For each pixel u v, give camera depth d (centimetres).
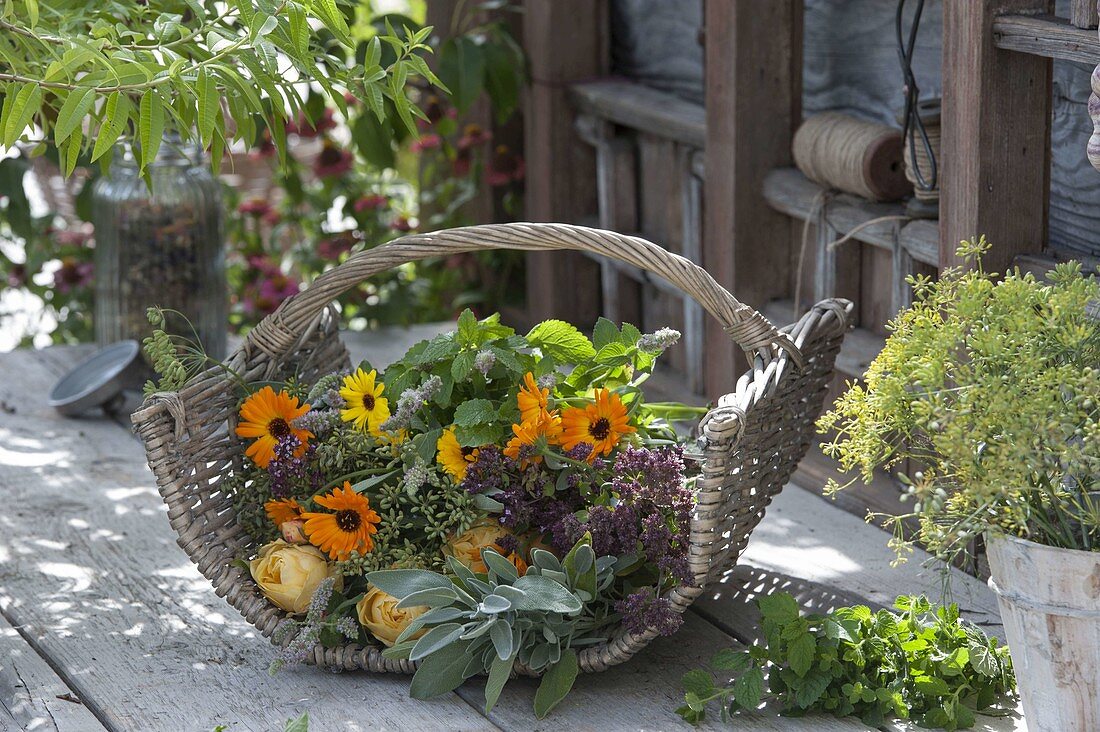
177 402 177
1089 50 188
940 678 174
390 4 618
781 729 172
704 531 168
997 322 159
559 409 186
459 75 345
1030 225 216
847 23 278
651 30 344
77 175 434
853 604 205
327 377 194
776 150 284
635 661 191
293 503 186
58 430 300
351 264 187
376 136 362
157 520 248
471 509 182
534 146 368
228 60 188
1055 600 153
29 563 228
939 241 224
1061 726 158
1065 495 155
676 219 328
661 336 186
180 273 312
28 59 206
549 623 173
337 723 175
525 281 405
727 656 176
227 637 200
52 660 194
